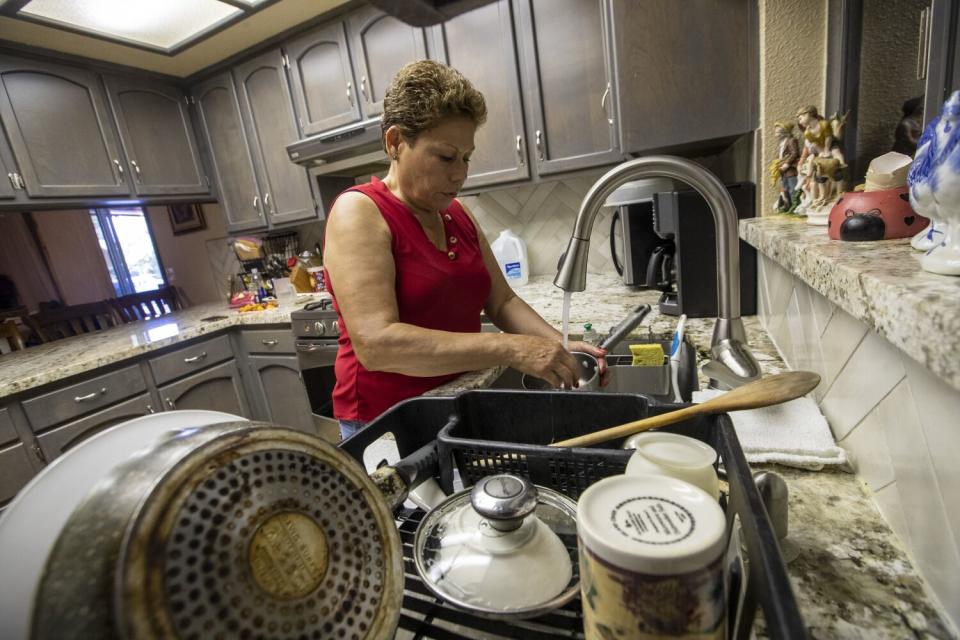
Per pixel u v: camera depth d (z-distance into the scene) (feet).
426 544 1.21
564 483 1.44
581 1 4.93
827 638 1.01
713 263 4.12
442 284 3.05
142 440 1.12
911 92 2.25
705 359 3.16
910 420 1.20
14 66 5.91
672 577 0.71
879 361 1.40
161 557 0.65
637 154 5.08
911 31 2.25
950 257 1.01
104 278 11.00
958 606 0.97
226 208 8.32
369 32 6.12
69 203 6.51
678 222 4.10
